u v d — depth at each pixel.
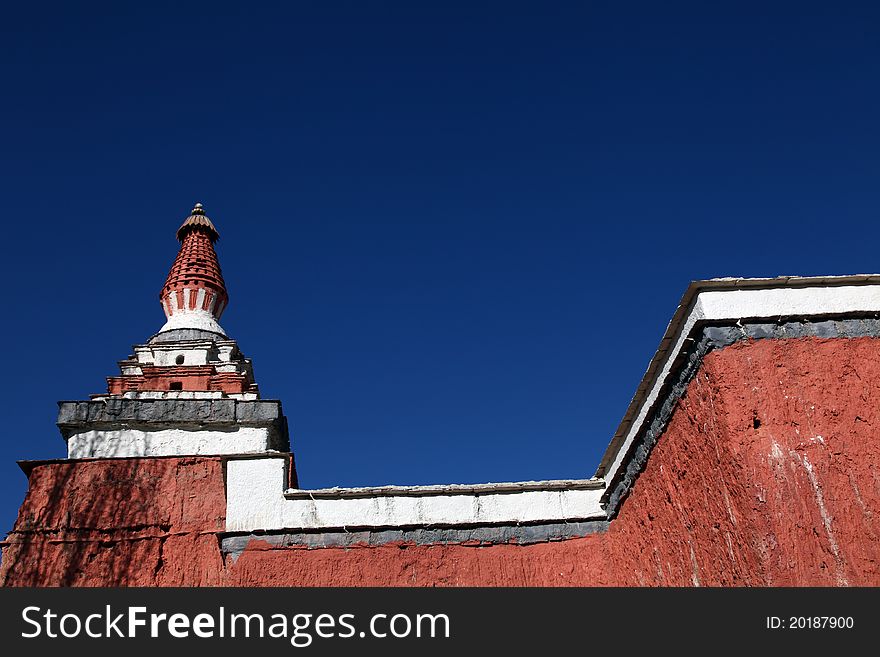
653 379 15.45
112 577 16.81
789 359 13.40
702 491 13.78
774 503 12.26
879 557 11.83
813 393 13.14
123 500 17.86
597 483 18.30
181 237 27.77
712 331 13.58
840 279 13.96
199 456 18.55
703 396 13.68
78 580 16.75
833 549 11.92
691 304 13.99
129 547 17.23
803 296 13.90
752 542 12.26
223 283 26.67
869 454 12.66
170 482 18.14
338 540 17.36
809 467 12.52
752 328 13.63
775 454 12.62
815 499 12.27
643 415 15.87
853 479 12.45
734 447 12.73
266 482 18.05
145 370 22.64
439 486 18.08
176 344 23.92
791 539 12.04
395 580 16.97
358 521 17.61
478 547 17.48
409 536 17.52
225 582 16.80
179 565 17.00
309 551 17.20
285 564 17.03
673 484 14.83
